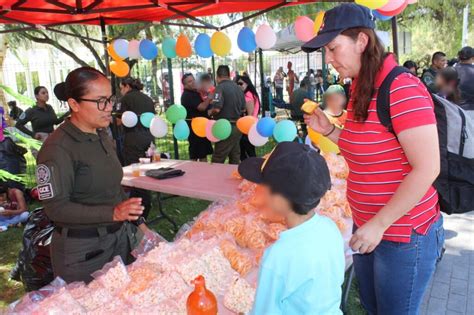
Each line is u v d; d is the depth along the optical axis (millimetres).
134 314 1425
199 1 3623
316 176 1158
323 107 2684
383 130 1408
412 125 1311
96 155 1967
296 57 16891
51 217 1910
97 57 9914
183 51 3762
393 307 1582
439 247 1568
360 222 1596
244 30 3363
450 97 3854
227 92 5633
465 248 3707
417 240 1484
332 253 1184
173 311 1452
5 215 4852
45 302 1487
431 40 18719
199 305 1269
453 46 18359
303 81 10344
